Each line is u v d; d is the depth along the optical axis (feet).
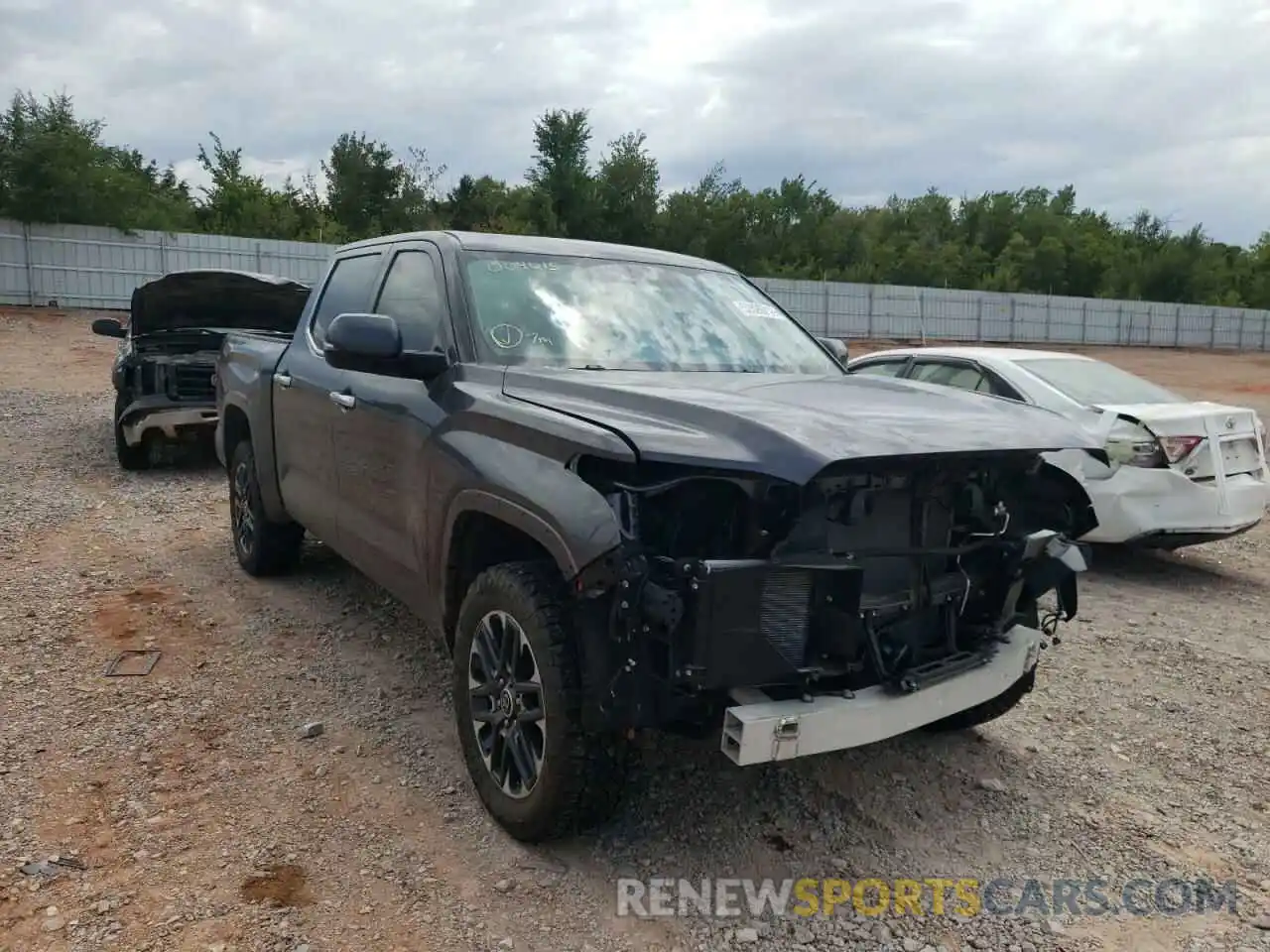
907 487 10.42
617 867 10.47
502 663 10.89
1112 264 233.35
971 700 10.76
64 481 29.45
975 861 10.91
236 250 99.35
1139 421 22.44
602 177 161.27
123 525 24.11
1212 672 17.13
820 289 140.77
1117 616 20.51
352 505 14.66
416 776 12.19
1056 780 12.85
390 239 15.75
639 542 9.32
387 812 11.37
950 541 10.94
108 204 97.45
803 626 9.52
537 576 10.43
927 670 10.41
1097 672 16.96
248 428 19.83
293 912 9.52
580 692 9.87
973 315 155.43
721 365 13.46
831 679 9.99
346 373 14.92
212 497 27.86
